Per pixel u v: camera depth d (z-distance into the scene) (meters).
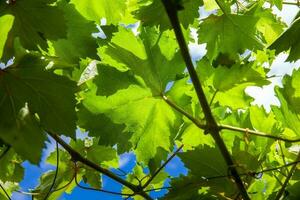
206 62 0.89
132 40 0.86
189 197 0.81
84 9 0.86
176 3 0.76
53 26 0.73
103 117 0.86
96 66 0.85
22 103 0.72
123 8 0.87
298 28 0.79
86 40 0.81
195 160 0.81
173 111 0.86
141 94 0.86
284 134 0.89
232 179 0.81
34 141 0.72
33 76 0.73
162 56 0.86
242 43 0.90
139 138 0.86
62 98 0.73
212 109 0.91
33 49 0.73
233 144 0.84
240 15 0.90
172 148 0.87
